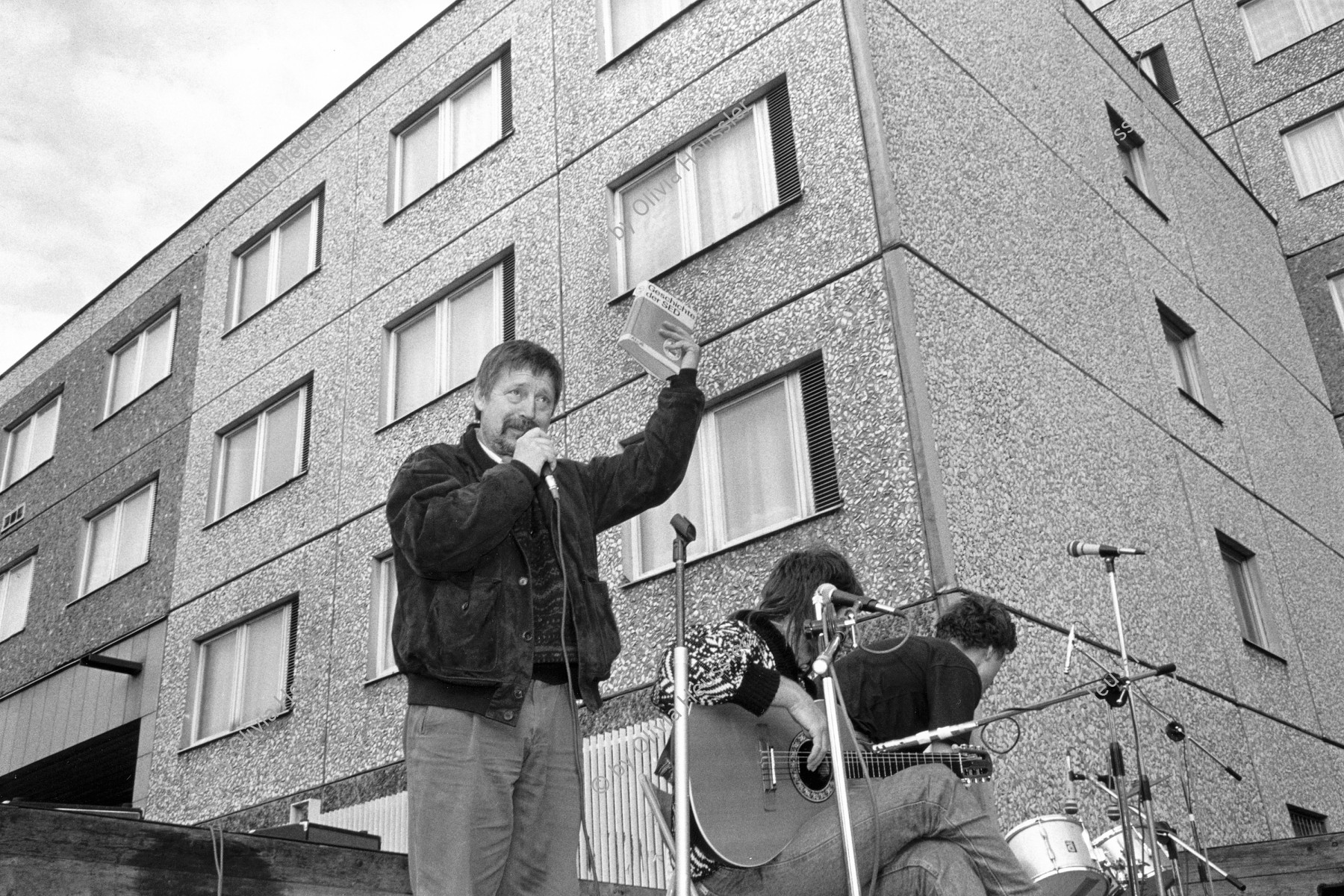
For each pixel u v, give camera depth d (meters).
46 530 15.70
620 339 3.49
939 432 6.91
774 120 8.48
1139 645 7.91
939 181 8.07
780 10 8.66
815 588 3.68
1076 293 9.26
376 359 11.44
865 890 3.06
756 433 7.88
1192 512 9.54
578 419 9.02
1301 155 14.32
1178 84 15.48
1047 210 9.38
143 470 14.20
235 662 11.83
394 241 11.75
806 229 7.90
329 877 4.50
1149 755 7.52
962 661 3.56
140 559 13.85
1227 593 9.51
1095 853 5.01
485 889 2.59
